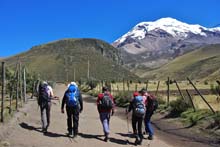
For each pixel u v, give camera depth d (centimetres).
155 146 1516
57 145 1375
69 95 1541
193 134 1867
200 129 1958
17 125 1678
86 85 9412
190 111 2364
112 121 2261
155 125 2184
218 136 1778
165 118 2422
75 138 1541
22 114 2036
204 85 8788
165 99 3306
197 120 2094
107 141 1531
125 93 3862
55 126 1817
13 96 3059
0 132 1430
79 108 1571
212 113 2156
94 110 3030
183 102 2528
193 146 1586
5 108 2147
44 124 1603
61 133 1627
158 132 1931
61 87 9631
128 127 1855
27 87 4053
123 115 2758
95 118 2377
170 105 2700
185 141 1691
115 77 19350
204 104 2938
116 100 3781
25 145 1327
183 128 2039
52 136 1543
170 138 1758
